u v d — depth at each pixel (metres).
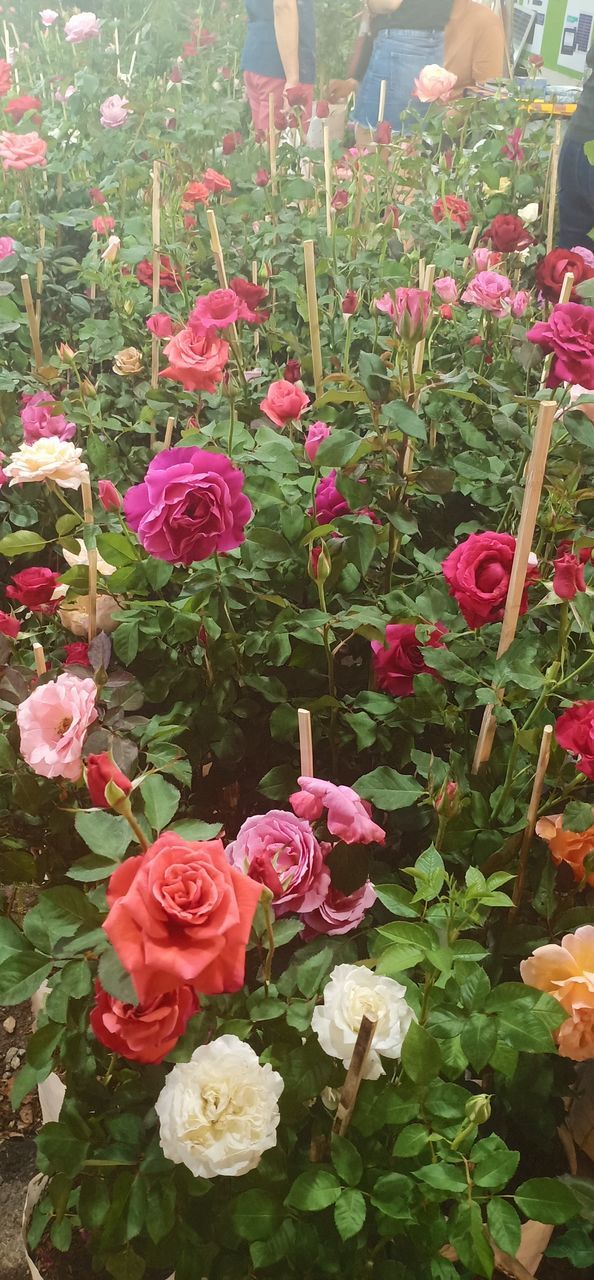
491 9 4.21
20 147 2.70
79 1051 1.00
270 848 1.01
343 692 1.49
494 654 1.32
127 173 3.07
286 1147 0.99
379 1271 0.92
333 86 4.27
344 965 0.93
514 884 1.23
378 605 1.42
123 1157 0.96
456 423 1.74
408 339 1.31
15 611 1.57
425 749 1.45
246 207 2.93
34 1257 1.10
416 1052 0.85
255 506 1.43
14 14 5.97
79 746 1.04
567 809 1.12
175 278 2.43
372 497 1.36
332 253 2.41
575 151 2.58
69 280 2.78
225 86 4.62
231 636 1.37
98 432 1.99
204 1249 0.96
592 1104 1.27
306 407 1.71
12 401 2.00
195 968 0.70
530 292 2.55
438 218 2.79
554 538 1.60
